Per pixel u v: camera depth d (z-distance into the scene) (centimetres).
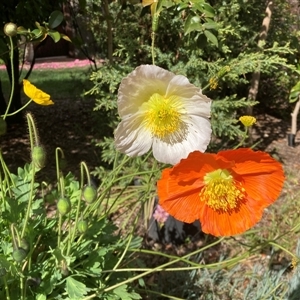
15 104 96
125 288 31
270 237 53
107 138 67
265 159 22
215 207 23
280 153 81
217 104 64
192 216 23
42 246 32
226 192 23
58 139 89
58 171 30
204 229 24
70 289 29
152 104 25
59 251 28
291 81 97
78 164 76
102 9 72
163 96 25
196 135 25
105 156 63
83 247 30
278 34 87
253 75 79
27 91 26
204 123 25
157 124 25
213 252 52
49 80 152
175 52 67
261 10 85
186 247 53
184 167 22
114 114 65
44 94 26
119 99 24
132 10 63
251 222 23
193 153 21
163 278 45
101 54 79
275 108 104
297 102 85
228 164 22
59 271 29
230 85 69
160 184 23
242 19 82
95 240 33
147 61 68
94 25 72
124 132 25
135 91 24
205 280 45
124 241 35
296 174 72
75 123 97
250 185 23
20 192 32
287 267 47
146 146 26
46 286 29
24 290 29
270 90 104
